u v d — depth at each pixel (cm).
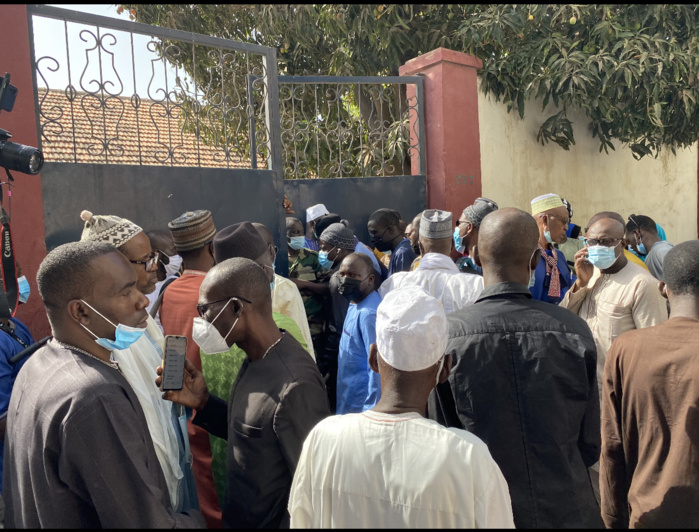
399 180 566
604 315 297
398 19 670
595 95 649
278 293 278
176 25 716
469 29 639
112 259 169
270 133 445
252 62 489
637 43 621
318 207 520
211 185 404
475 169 582
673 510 184
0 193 265
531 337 183
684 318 196
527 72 621
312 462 141
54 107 341
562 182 727
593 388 186
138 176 365
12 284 263
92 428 147
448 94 559
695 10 659
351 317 306
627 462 204
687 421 182
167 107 386
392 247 489
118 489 148
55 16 332
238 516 178
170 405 225
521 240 196
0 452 251
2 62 311
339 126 552
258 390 177
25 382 165
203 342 187
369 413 141
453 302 280
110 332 169
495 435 182
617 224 292
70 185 335
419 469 129
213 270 190
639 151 754
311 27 701
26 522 154
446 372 155
